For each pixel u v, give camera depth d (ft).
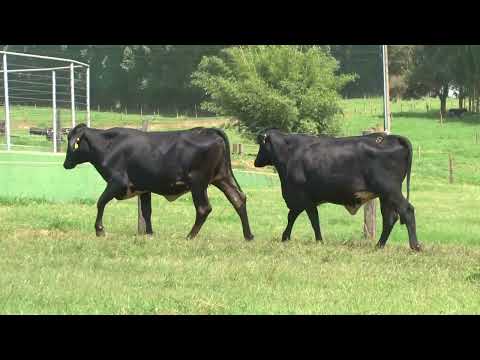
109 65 324.19
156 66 320.91
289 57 164.86
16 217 60.85
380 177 48.16
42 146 130.21
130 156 49.88
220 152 50.01
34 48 307.37
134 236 48.32
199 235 51.78
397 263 41.32
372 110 312.09
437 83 308.40
